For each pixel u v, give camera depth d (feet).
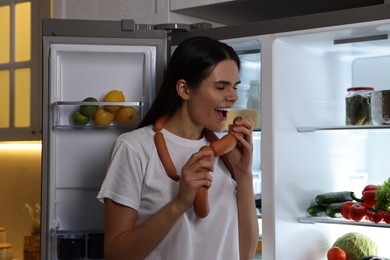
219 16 9.11
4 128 11.57
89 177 7.86
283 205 7.07
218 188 5.58
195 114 5.56
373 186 7.34
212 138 5.80
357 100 7.18
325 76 7.76
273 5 8.54
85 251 7.75
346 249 7.32
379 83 7.90
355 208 6.92
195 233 5.44
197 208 5.11
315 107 7.61
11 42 11.54
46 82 7.58
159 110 5.79
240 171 5.66
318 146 7.65
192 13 8.89
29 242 11.18
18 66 11.45
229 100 5.50
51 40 7.55
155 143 5.55
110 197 5.44
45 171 7.61
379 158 7.80
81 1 9.42
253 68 7.90
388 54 7.81
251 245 5.83
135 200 5.44
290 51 7.18
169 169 5.43
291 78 7.20
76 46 7.52
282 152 7.07
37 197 12.23
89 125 7.59
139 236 5.18
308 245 7.47
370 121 7.13
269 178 6.93
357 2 8.59
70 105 7.64
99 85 7.85
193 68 5.47
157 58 7.55
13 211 12.50
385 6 6.20
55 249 7.61
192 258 5.43
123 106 7.57
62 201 7.87
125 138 5.59
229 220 5.57
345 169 8.09
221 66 5.46
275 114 6.96
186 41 5.62
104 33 7.55
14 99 11.53
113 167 5.51
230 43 7.21
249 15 9.13
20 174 12.44
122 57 7.80
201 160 5.10
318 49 7.61
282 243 7.03
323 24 6.57
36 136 11.16
